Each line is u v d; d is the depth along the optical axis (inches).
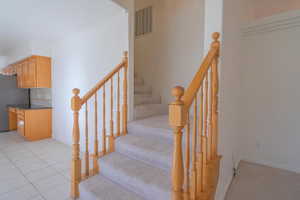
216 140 56.4
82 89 116.6
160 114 115.8
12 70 197.0
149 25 131.5
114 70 83.0
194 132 44.9
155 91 130.0
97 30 103.0
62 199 69.2
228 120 75.4
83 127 114.7
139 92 122.6
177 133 36.5
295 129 94.0
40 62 143.4
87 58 111.6
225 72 64.9
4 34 117.8
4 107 176.9
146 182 54.8
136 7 138.9
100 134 103.3
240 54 102.0
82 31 111.7
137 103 110.3
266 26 99.8
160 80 126.6
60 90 138.6
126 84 87.7
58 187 77.5
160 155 62.4
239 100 106.1
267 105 102.5
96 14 87.9
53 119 152.3
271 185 80.4
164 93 124.7
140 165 66.1
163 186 52.3
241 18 97.1
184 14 112.3
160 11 124.6
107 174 68.5
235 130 95.1
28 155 114.7
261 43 102.7
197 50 107.1
